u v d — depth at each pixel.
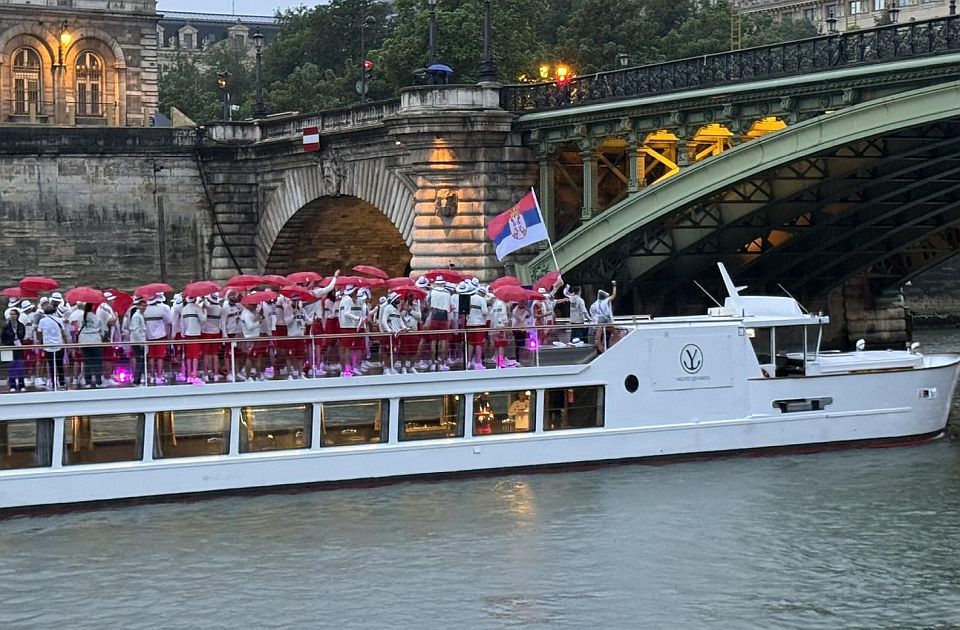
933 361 48.47
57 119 96.75
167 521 38.50
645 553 36.06
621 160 66.19
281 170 79.00
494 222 50.47
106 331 40.09
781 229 60.28
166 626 31.70
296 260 82.12
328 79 119.88
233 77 157.12
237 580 34.31
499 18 97.44
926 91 46.16
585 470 43.09
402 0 104.75
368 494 40.81
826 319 45.69
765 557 35.72
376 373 41.72
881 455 45.22
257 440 40.50
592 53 108.44
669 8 125.94
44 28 96.00
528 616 32.09
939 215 64.56
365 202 74.44
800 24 137.25
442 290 42.75
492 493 40.88
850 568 34.94
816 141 49.66
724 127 57.94
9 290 40.56
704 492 40.97
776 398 44.88
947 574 34.50
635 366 43.47
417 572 34.72
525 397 42.66
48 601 33.22
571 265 59.94
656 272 62.09
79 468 38.91
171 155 82.25
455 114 62.25
